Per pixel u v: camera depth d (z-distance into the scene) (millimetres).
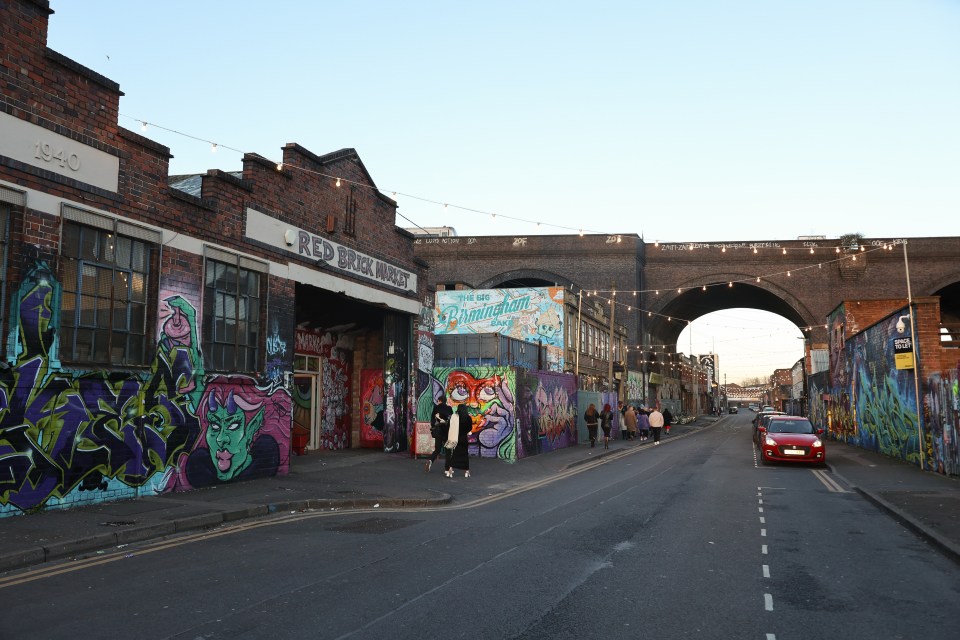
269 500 11180
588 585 6566
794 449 19625
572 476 17484
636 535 9125
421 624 5363
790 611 5836
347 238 17594
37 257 9656
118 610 5617
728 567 7375
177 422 12055
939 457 17641
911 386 20266
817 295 48906
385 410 20359
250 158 14250
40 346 9641
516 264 51938
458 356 24016
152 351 11594
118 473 10867
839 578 6973
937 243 47094
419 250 53250
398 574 6895
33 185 9664
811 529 9758
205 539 8641
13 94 9422
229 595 6074
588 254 50844
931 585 6738
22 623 5281
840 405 33594
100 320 10719
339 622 5379
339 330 21641
